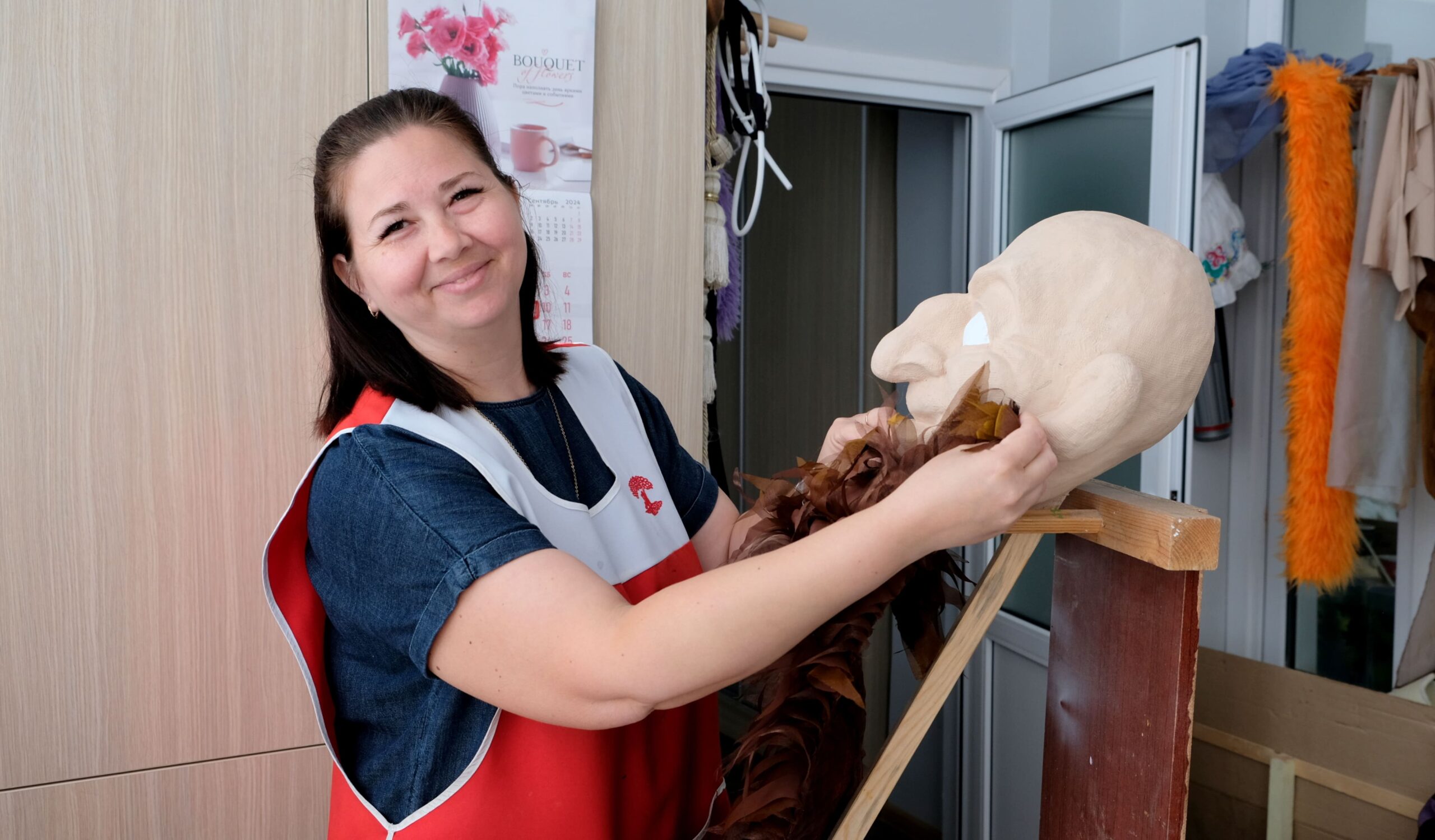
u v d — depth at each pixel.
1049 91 2.17
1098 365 0.61
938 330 0.72
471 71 1.36
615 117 1.47
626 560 0.89
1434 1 1.87
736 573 0.59
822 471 0.72
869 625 0.67
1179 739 0.63
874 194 2.85
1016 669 2.30
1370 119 1.75
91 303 1.17
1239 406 2.31
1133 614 0.68
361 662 0.77
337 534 0.71
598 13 1.45
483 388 0.86
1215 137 2.03
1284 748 1.84
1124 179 2.03
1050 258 0.68
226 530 1.25
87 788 1.20
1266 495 2.28
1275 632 2.26
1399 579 2.00
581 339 1.46
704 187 1.59
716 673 0.58
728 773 0.68
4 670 1.15
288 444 1.27
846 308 2.90
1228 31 2.20
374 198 0.75
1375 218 1.72
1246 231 2.26
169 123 1.19
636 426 0.99
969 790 2.48
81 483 1.17
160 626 1.22
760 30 1.71
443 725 0.74
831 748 0.70
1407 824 1.63
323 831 1.31
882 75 2.28
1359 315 1.79
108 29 1.15
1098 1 2.38
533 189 1.42
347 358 0.82
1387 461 1.80
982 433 0.59
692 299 1.55
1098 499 0.70
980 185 2.47
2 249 1.12
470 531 0.65
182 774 1.24
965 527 0.56
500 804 0.76
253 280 1.24
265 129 1.24
